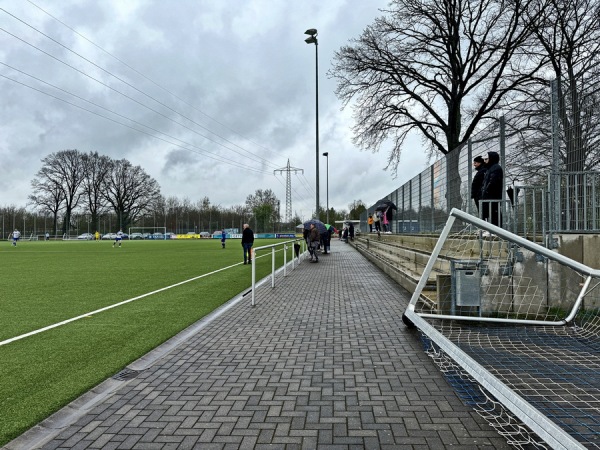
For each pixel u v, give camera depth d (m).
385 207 27.84
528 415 2.90
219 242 58.94
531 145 8.32
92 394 4.21
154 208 94.19
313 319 7.48
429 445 3.11
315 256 20.34
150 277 14.43
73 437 3.31
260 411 3.73
